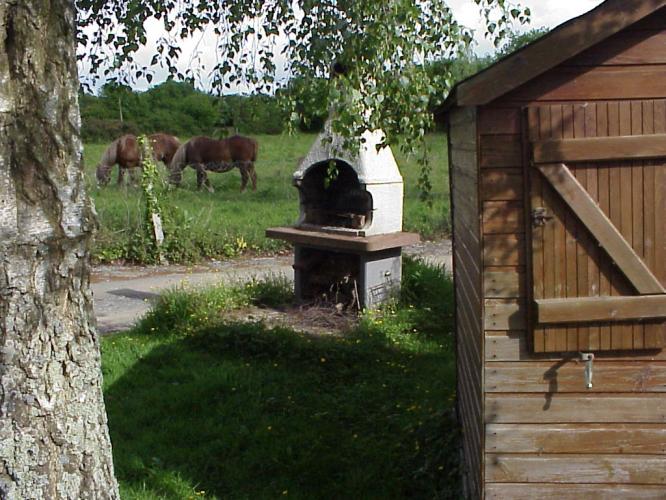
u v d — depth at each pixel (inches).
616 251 173.9
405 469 248.1
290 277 564.7
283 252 681.0
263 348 369.1
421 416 283.3
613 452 181.2
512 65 168.7
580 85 173.2
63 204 147.6
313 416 293.7
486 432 181.9
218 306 437.7
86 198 152.3
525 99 174.1
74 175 149.2
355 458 256.2
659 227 174.1
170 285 547.2
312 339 384.2
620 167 173.5
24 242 144.3
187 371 344.5
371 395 315.0
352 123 246.5
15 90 142.3
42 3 142.9
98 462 157.6
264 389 323.3
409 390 320.2
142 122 1279.5
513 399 181.2
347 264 451.5
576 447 181.3
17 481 148.3
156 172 647.1
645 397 180.2
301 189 459.8
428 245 696.4
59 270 148.9
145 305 488.7
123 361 358.3
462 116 211.9
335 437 274.5
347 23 246.1
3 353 145.9
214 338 382.3
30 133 143.6
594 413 180.7
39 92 143.7
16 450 147.7
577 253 175.5
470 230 205.3
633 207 173.9
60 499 151.6
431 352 370.9
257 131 1577.3
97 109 1245.7
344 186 461.7
